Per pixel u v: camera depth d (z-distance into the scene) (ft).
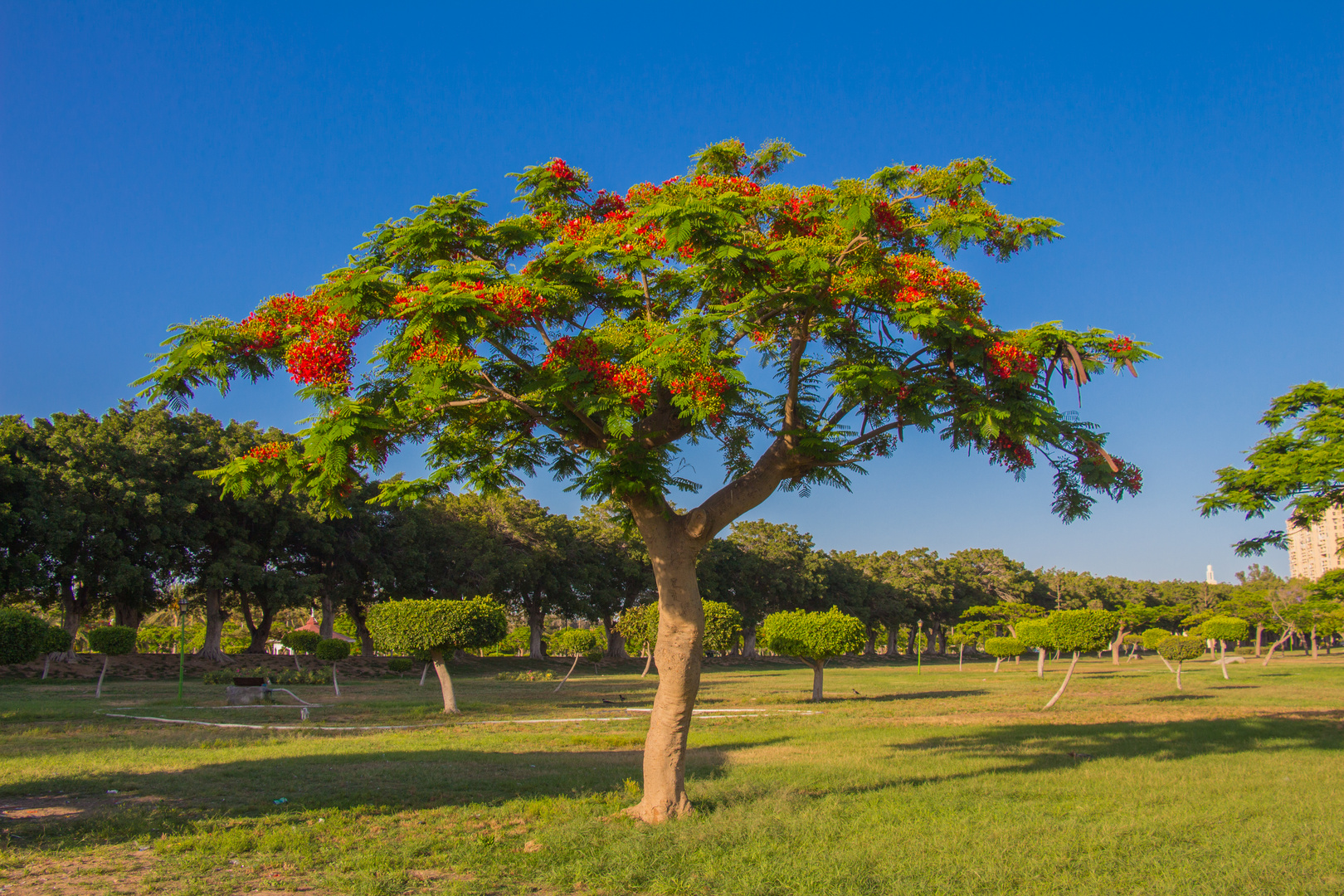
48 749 40.14
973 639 180.45
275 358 24.80
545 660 171.32
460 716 63.36
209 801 27.71
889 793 29.25
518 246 25.90
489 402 25.93
